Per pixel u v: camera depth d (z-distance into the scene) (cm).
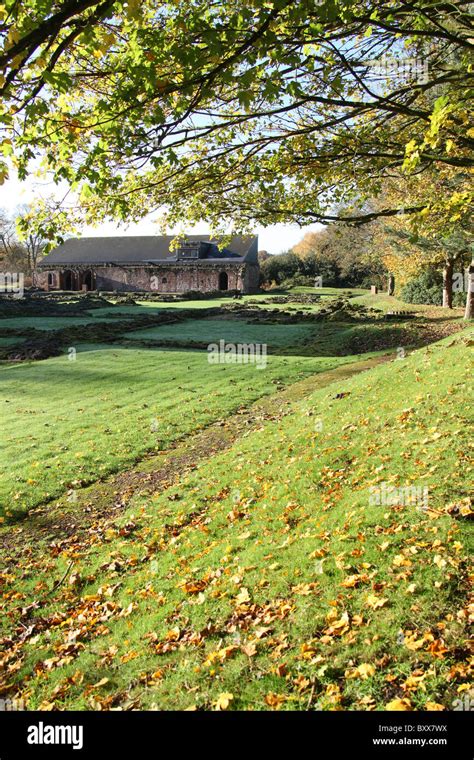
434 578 536
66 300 6088
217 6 537
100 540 884
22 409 1730
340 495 818
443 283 3991
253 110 706
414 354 1711
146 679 517
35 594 739
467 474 750
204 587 659
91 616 665
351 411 1250
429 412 1050
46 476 1159
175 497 1012
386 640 472
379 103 601
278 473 995
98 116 519
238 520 841
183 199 829
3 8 389
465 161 628
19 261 9862
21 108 445
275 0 407
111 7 405
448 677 418
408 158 505
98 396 1895
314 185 850
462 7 675
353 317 3847
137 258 9425
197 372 2272
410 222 593
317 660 466
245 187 802
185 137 593
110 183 542
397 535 632
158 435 1435
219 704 444
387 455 915
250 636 531
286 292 7631
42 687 545
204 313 4703
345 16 441
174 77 513
